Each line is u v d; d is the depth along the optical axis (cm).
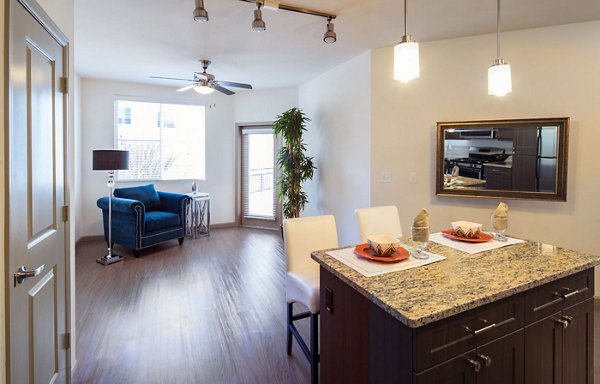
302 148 477
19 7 131
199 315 274
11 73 124
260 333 247
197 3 231
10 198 123
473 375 113
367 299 123
